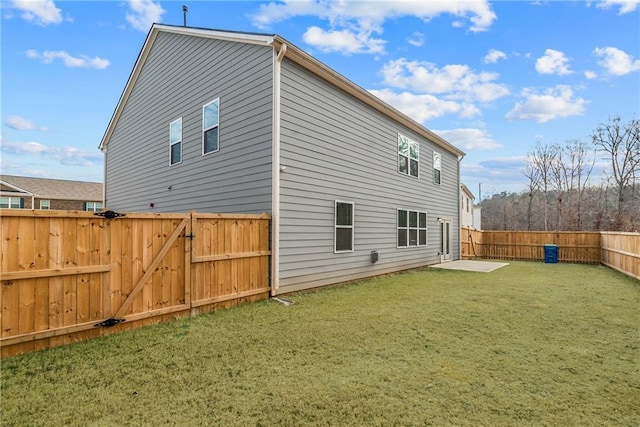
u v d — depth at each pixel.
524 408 2.66
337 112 8.13
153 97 10.16
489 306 5.99
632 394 2.89
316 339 4.21
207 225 5.55
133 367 3.38
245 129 7.06
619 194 23.70
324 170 7.69
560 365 3.49
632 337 4.39
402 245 10.78
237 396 2.82
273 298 6.42
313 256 7.35
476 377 3.20
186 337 4.25
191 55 8.64
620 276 10.16
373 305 6.00
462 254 15.84
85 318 4.18
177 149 9.08
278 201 6.51
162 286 4.95
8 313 3.63
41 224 3.88
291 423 2.45
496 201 38.19
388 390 2.93
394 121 10.52
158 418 2.50
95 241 4.30
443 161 13.87
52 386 2.97
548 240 15.09
